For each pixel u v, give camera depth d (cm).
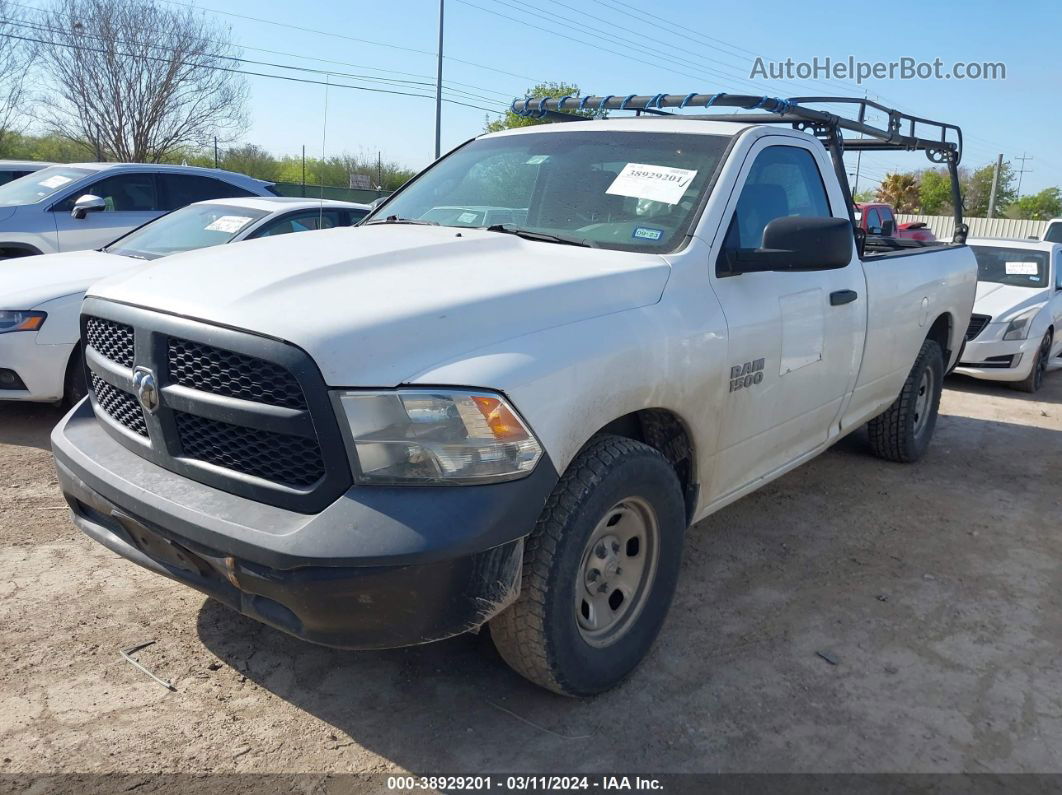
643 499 294
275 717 283
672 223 336
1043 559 443
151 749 264
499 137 433
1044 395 908
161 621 337
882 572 417
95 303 291
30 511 436
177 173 948
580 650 279
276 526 234
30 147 3189
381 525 226
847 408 455
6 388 556
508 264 296
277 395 237
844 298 408
